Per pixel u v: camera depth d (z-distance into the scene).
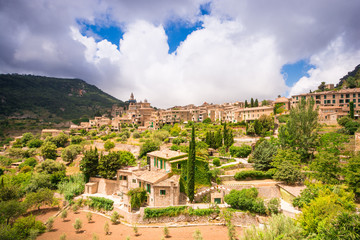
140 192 48.84
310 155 65.44
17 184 63.84
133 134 119.38
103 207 51.78
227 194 48.06
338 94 107.69
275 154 60.69
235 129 105.94
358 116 92.12
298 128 66.94
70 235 41.78
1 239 34.41
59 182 64.06
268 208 43.97
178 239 39.28
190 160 48.81
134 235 40.91
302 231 27.02
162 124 154.50
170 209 45.47
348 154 62.41
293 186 50.72
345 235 20.66
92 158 63.03
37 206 55.28
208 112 151.62
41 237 41.09
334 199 33.00
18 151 100.88
